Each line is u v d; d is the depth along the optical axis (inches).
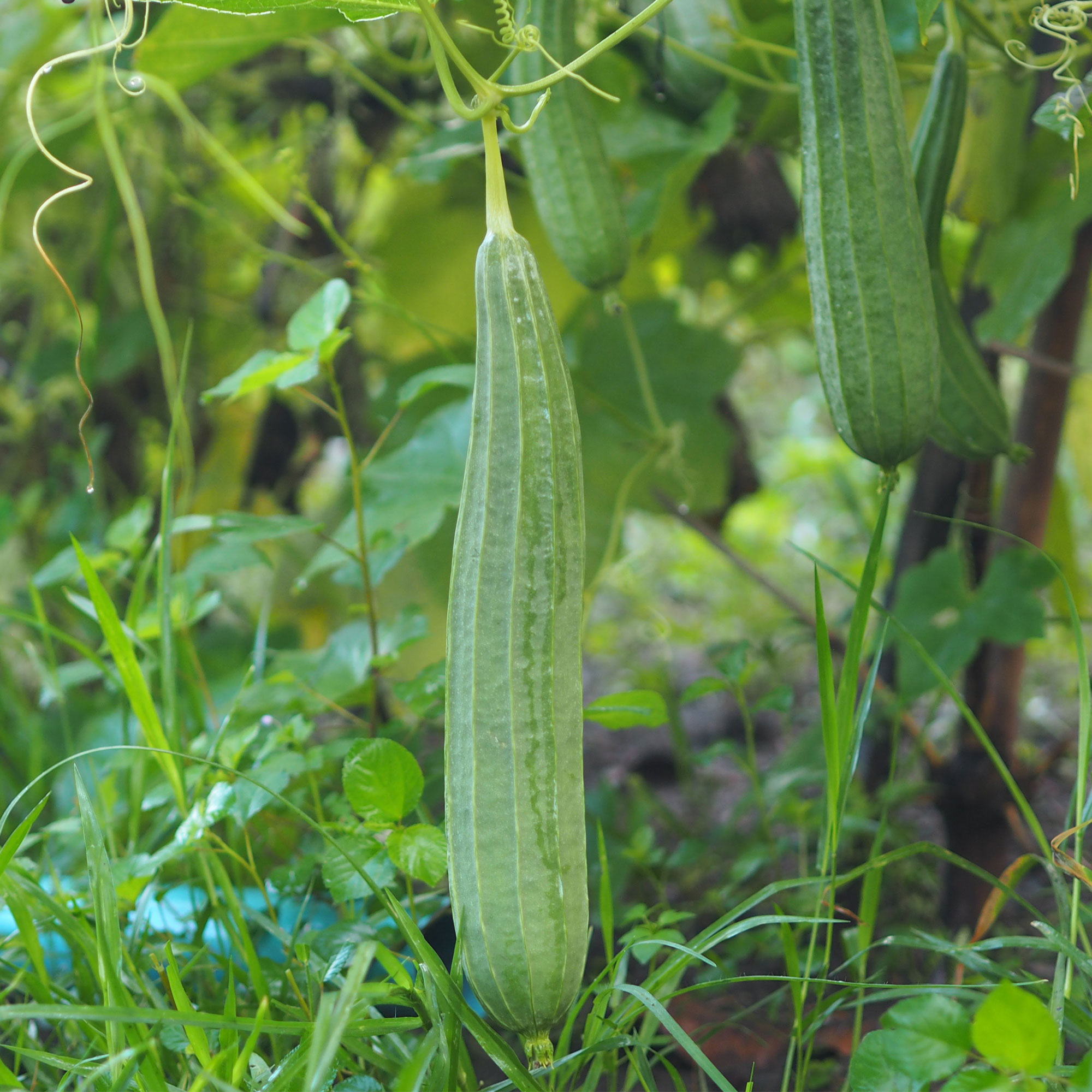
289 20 72.6
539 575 49.7
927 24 53.4
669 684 114.4
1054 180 66.1
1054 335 71.8
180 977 55.9
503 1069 51.0
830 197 53.0
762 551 194.5
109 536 71.1
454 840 50.2
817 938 65.7
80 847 64.8
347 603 109.3
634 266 111.9
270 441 122.4
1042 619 69.5
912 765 74.7
